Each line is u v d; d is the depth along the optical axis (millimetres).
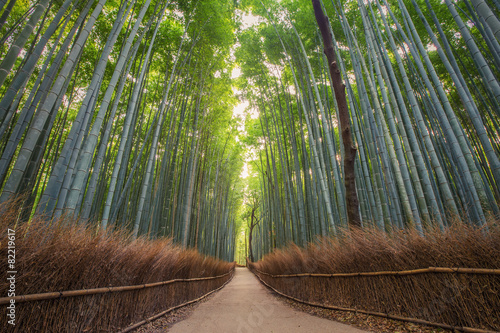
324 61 6473
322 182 5027
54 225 1832
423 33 6309
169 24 6496
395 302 2408
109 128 3467
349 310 2961
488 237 1795
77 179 2428
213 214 11430
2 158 2881
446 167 5379
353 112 5012
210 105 8211
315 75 7867
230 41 7098
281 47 7594
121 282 2336
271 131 11094
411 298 2252
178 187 7488
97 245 2064
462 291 1846
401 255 2367
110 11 5754
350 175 3680
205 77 7215
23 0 4859
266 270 8320
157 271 3125
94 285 1973
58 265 1664
